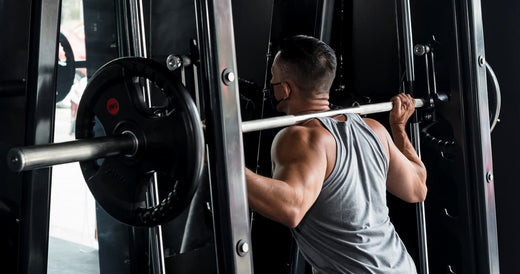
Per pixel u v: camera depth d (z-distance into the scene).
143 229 2.36
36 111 1.46
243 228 1.36
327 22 2.63
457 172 2.27
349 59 2.74
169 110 1.29
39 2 1.43
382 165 1.86
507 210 2.92
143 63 1.23
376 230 1.79
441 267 2.43
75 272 2.32
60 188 2.27
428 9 2.26
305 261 2.75
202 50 1.31
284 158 1.65
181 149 1.22
